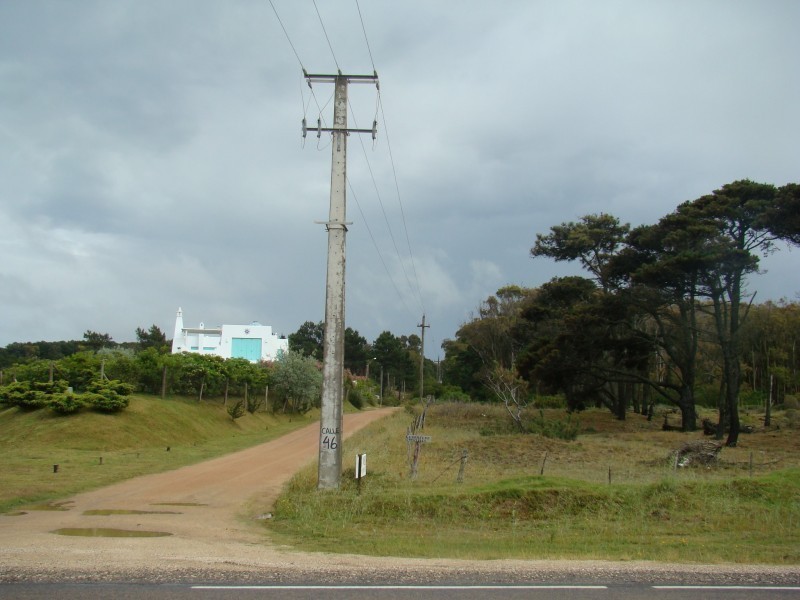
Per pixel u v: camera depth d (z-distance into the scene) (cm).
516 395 5547
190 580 805
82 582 785
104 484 2180
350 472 2072
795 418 5375
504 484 1742
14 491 1903
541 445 3200
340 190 1948
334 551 1112
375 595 748
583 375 5247
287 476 2400
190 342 9444
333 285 1917
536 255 5959
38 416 3716
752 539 1320
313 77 1980
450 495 1639
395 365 12312
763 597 774
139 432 3722
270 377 6794
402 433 3831
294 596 737
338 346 1900
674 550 1186
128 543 1108
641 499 1641
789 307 7806
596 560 1033
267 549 1107
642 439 4034
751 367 7525
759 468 2427
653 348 5103
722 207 4003
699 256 3869
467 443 3228
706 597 770
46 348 8638
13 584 771
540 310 5709
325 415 1877
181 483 2216
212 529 1372
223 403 5669
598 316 4756
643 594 779
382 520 1528
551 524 1505
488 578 848
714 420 5434
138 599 714
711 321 6450
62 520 1474
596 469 2358
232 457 3133
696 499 1648
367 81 1983
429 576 850
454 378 9550
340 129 1966
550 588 799
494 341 8444
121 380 4356
